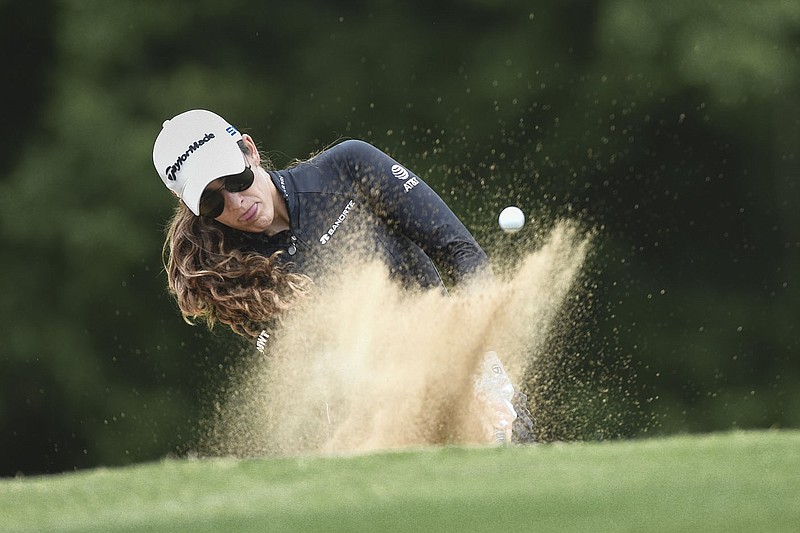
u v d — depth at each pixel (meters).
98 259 47.59
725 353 49.75
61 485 11.48
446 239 18.03
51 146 49.03
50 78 50.72
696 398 49.41
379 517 9.24
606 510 9.15
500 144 49.47
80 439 48.69
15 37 50.88
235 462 11.81
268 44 51.19
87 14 49.25
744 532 8.66
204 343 42.00
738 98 46.12
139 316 48.25
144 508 10.04
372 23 51.22
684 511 9.06
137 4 49.59
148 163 47.69
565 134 48.94
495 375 17.38
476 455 11.23
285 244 18.11
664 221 49.91
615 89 48.03
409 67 50.50
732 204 50.28
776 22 46.16
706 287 50.22
